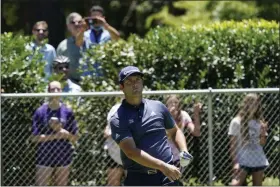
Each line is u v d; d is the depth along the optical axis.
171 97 28.25
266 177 29.47
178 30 33.62
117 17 76.81
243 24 34.28
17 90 30.16
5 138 28.44
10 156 28.52
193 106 28.56
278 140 29.31
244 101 28.86
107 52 32.31
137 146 23.02
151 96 28.27
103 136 28.98
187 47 32.19
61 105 28.56
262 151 29.03
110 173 29.08
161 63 32.19
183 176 28.91
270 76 32.59
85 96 27.66
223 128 29.17
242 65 32.41
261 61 32.59
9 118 28.44
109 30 35.75
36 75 30.47
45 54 33.06
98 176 29.09
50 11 69.69
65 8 75.25
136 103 23.08
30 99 28.59
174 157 27.31
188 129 28.44
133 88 22.88
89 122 28.92
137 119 22.92
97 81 32.09
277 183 29.44
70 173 29.00
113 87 31.95
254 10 58.62
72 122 28.61
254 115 28.92
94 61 32.31
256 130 28.91
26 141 28.61
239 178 29.09
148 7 70.81
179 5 61.81
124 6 76.69
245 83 32.31
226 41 32.59
